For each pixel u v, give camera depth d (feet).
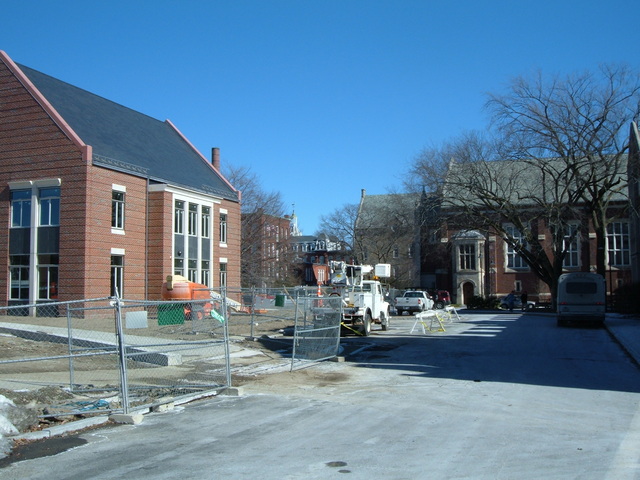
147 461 24.13
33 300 102.73
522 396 38.96
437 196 148.56
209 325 78.95
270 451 25.61
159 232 114.11
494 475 22.08
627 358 60.85
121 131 124.47
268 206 215.51
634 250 161.89
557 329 98.53
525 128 133.28
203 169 142.20
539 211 155.84
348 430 29.53
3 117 106.63
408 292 151.43
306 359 55.62
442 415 33.04
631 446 26.32
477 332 92.73
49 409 32.27
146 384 41.60
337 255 253.85
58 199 103.09
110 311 101.65
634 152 141.08
